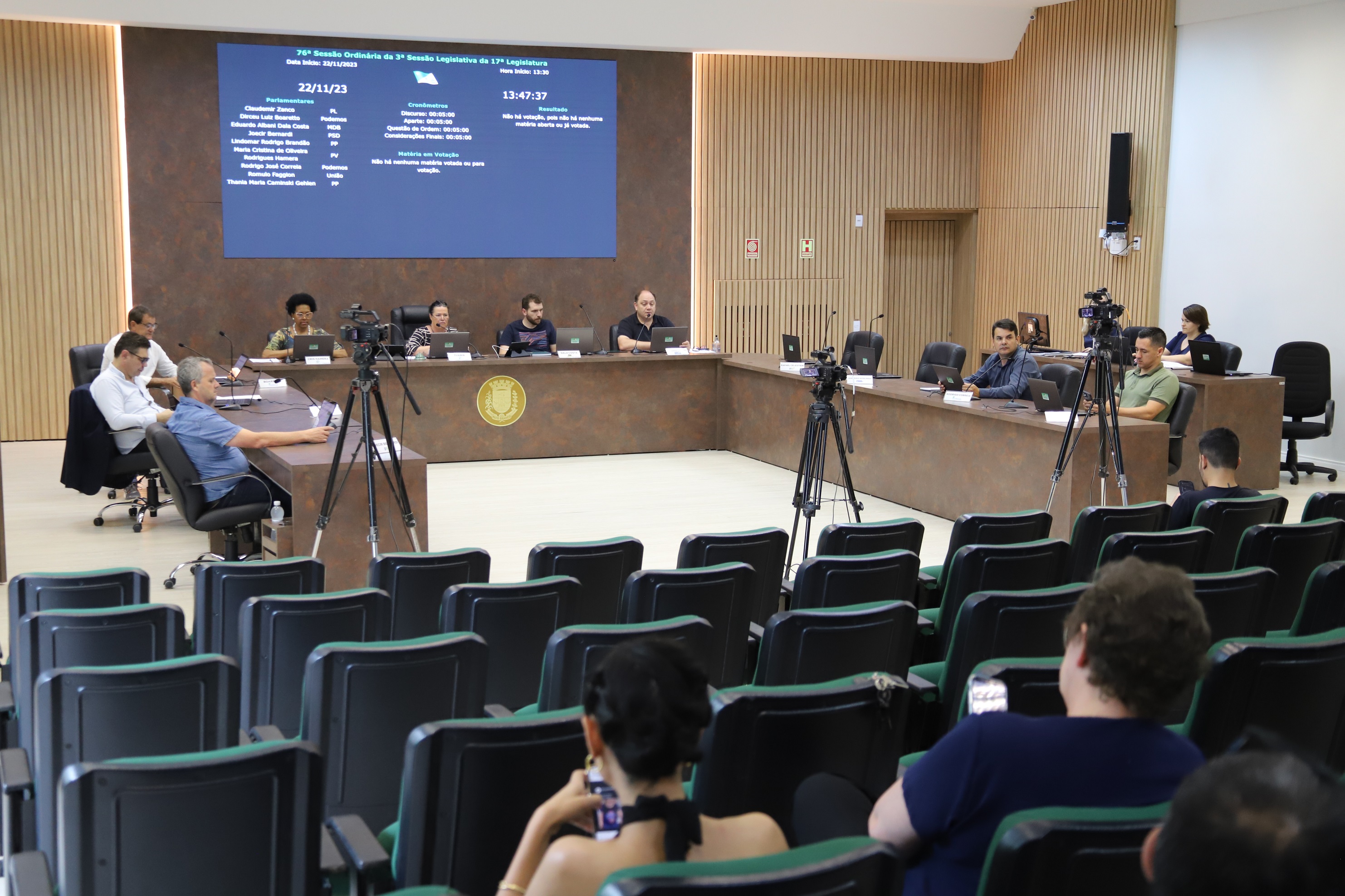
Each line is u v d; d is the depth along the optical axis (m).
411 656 2.38
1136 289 10.83
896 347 13.20
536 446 9.44
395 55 10.28
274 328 10.30
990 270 12.66
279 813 1.73
